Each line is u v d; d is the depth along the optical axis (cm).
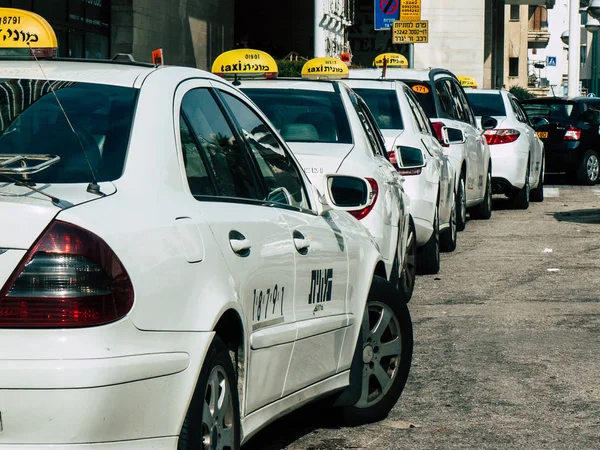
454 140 1541
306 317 589
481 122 2089
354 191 932
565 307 1148
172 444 435
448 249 1620
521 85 8606
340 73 1442
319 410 708
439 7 5381
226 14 3484
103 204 426
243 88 1090
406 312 728
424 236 1284
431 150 1337
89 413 397
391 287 721
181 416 438
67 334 398
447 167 1488
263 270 525
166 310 433
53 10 2289
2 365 392
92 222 412
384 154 1122
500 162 2269
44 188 432
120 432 410
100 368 399
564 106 3177
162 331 430
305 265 584
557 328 1033
